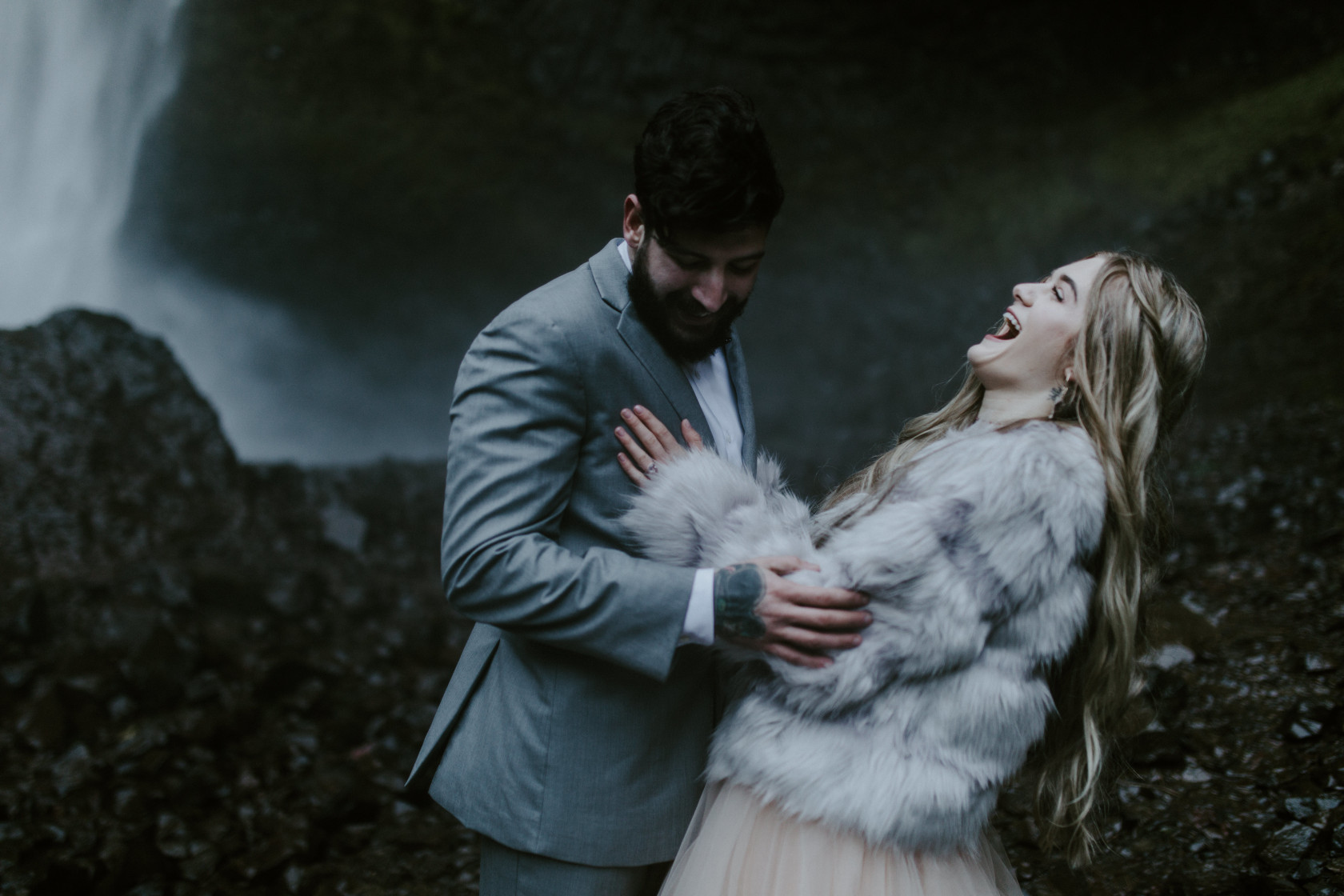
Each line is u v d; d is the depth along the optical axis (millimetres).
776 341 13547
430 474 7668
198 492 6074
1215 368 7449
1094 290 1679
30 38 13797
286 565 5863
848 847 1583
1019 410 1737
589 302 1705
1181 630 3467
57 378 6016
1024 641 1550
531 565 1567
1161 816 2633
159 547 5633
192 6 15586
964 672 1543
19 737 3699
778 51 17312
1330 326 7344
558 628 1574
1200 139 13406
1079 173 14695
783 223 15680
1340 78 11875
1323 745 2793
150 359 6434
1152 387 1646
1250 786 2691
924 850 1584
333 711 4176
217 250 14562
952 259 14688
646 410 1727
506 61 17312
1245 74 14773
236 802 3373
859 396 11477
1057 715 1666
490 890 1769
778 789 1580
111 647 4402
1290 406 6520
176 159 14883
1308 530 4625
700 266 1610
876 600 1522
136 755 3594
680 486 1664
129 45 14633
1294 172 10203
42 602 4598
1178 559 4434
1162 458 1745
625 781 1688
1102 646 1646
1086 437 1622
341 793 3234
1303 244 8641
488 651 1811
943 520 1507
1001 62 17188
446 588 1648
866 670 1517
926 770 1535
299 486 6777
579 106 17281
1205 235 9719
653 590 1559
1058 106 16641
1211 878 2371
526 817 1680
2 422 5695
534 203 15953
